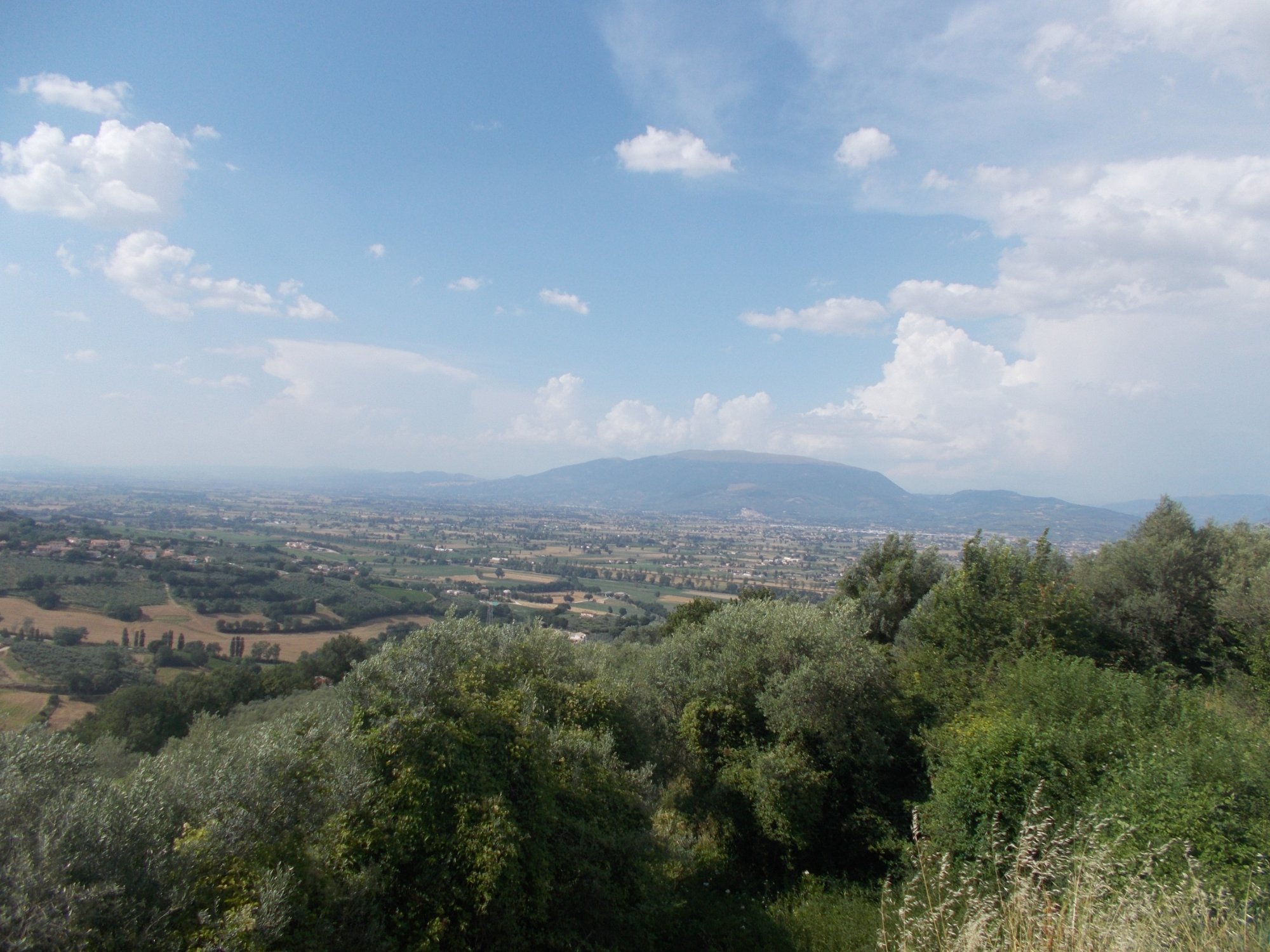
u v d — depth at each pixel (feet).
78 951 13.75
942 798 32.94
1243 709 38.55
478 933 21.72
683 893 34.19
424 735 24.16
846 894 33.50
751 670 46.26
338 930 19.52
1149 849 22.68
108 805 17.11
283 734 23.47
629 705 40.86
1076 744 30.58
